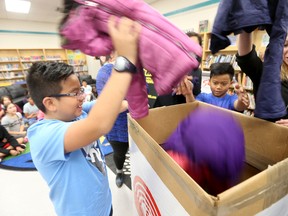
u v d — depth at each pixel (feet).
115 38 1.41
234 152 1.48
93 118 1.44
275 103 1.91
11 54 21.98
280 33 1.74
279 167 1.20
